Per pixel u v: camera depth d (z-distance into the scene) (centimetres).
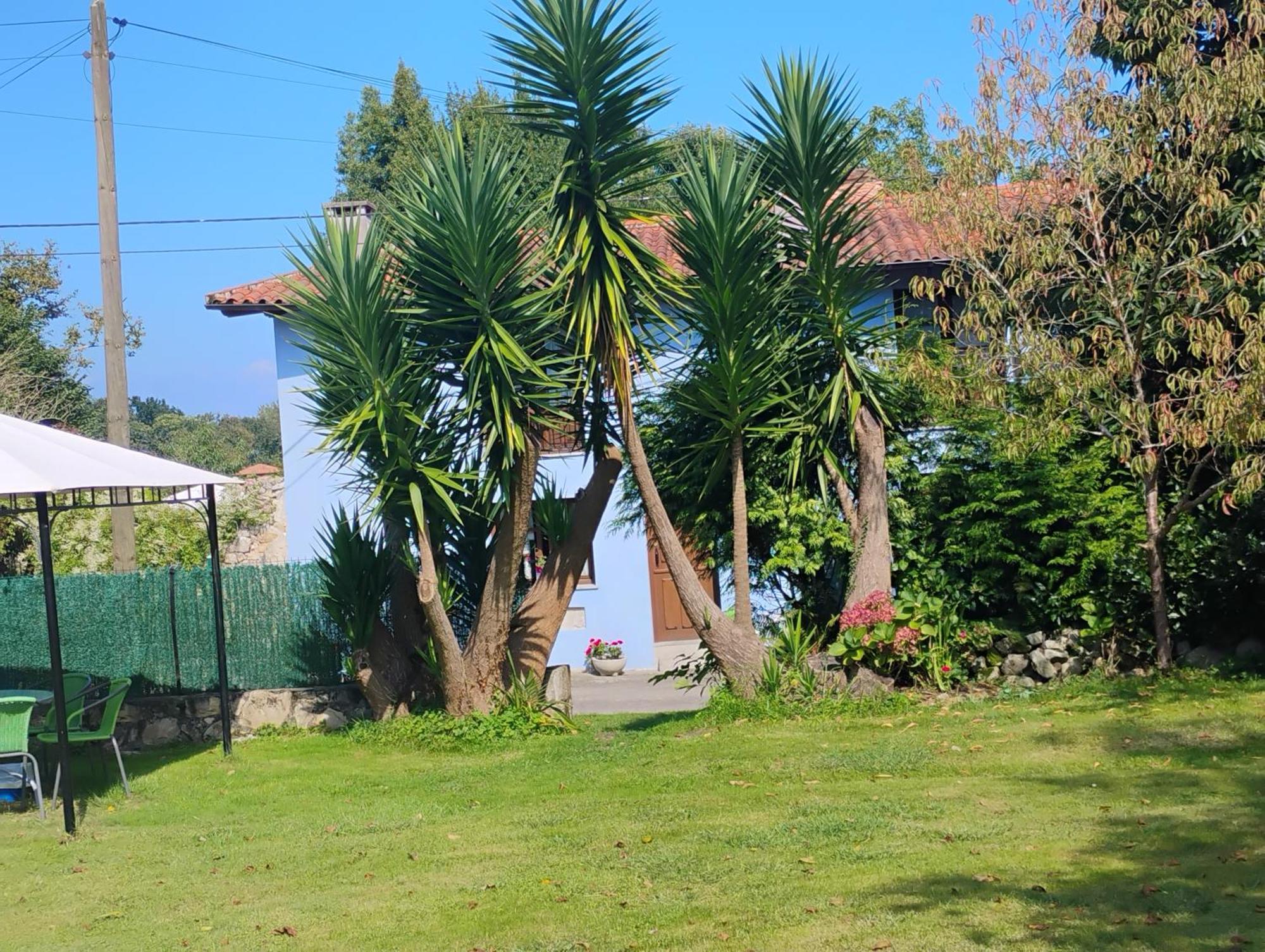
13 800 1012
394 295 1145
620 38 1071
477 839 789
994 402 1062
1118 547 1158
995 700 1094
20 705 950
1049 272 1112
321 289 1123
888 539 1210
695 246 1095
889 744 952
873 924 548
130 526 1525
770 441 1267
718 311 1095
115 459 1058
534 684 1249
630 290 1141
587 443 1266
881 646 1159
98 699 1172
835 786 845
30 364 2845
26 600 1405
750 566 1378
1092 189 1059
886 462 1280
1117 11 1045
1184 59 1005
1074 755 862
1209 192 984
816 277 1179
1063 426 1030
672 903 613
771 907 588
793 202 1194
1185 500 1048
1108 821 687
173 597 1376
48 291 3019
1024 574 1212
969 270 1148
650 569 2039
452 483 1135
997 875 602
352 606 1255
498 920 612
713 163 1100
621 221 1120
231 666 1370
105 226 1519
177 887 734
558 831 789
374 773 1070
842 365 1204
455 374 1180
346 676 1373
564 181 1109
